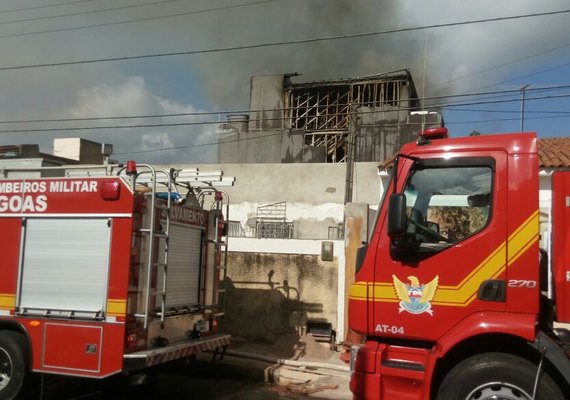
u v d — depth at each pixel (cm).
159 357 679
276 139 3300
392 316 512
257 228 2506
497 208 491
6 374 698
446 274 498
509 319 471
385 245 523
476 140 513
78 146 2484
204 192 966
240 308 1154
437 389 498
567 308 476
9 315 701
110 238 670
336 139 3272
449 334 489
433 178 520
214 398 771
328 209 2595
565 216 485
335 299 1109
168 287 736
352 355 526
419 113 2969
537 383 453
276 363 944
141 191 722
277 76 3469
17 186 723
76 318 670
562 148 1417
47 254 697
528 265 476
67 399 748
